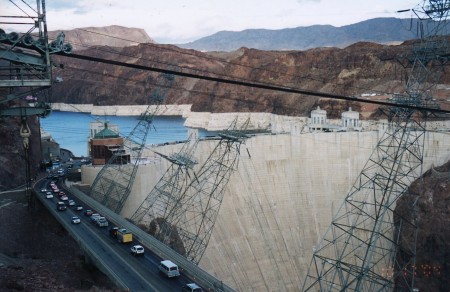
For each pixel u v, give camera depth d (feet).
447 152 497.87
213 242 390.01
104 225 254.47
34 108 114.73
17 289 164.76
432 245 432.25
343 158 488.85
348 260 436.35
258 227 440.04
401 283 431.43
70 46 104.06
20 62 101.24
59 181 377.09
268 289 406.00
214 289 165.89
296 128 488.02
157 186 369.09
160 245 212.02
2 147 360.07
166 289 166.50
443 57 290.76
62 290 175.22
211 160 427.74
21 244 258.57
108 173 341.62
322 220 470.39
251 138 473.26
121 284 168.66
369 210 465.47
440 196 447.83
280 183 473.67
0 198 308.81
